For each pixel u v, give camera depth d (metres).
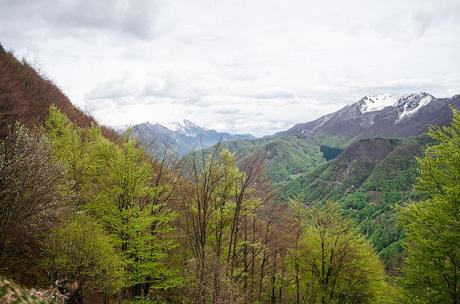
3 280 13.52
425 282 19.28
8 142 17.78
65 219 19.41
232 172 24.56
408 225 20.00
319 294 29.03
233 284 22.55
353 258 28.69
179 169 28.23
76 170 23.88
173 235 27.17
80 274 18.50
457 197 18.39
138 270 22.17
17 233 17.39
